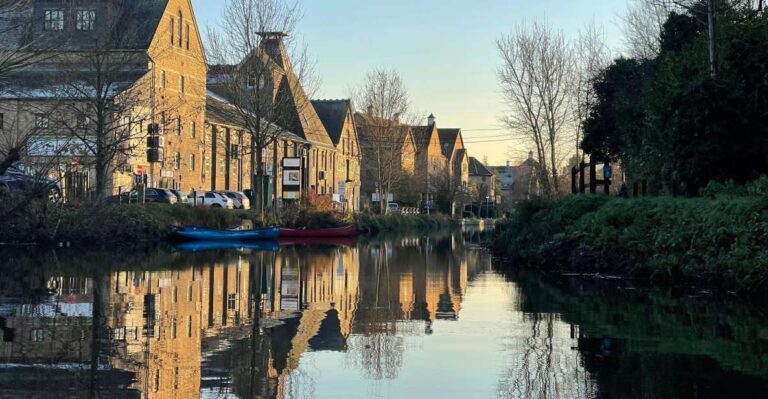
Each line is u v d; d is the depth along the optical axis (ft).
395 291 64.80
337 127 313.94
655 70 115.65
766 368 32.99
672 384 30.42
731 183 74.02
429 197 334.85
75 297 57.31
